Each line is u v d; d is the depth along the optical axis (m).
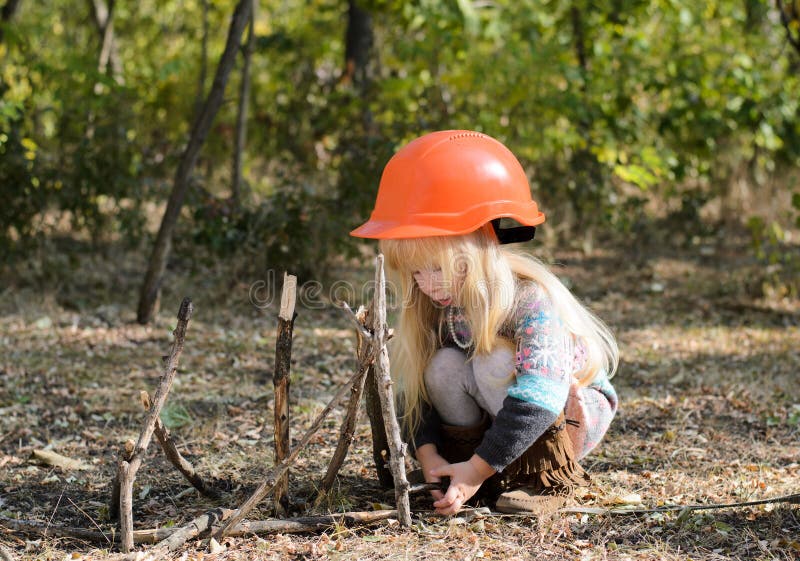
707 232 8.14
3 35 7.12
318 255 6.23
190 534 2.52
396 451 2.56
